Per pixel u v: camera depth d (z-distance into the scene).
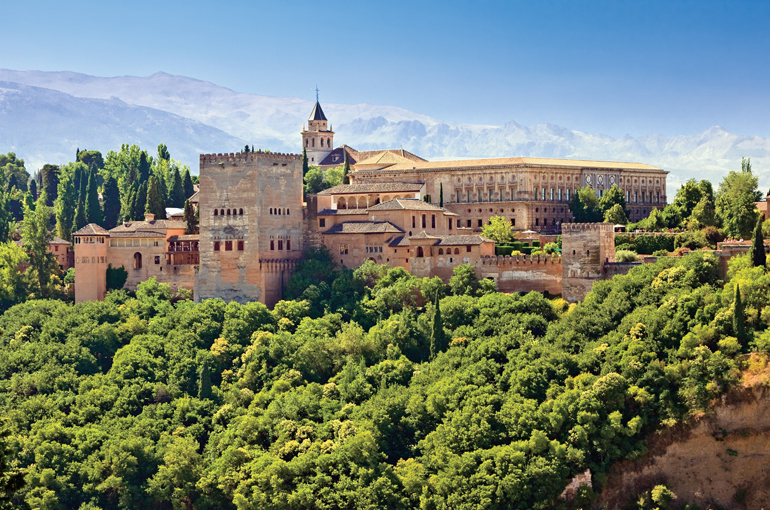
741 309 177.38
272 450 178.38
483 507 156.88
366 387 191.75
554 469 162.00
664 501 164.50
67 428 187.25
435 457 167.62
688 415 169.38
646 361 178.88
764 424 168.12
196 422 195.38
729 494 167.62
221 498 175.25
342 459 170.00
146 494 177.62
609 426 168.75
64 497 174.25
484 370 188.25
